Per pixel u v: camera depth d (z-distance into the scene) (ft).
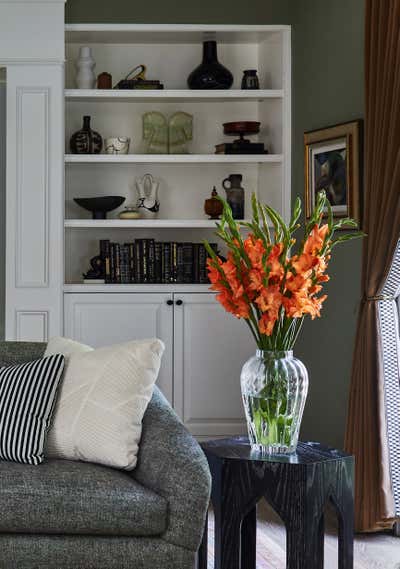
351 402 14.11
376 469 13.58
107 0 19.04
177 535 10.12
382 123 13.47
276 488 9.53
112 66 20.42
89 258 20.43
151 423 11.24
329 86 16.97
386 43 13.46
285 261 9.48
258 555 13.28
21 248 18.85
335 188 16.33
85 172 20.54
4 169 19.97
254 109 20.72
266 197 20.26
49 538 10.13
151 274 19.52
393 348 13.82
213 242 20.70
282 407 9.75
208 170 20.74
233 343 19.44
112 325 19.17
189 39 19.98
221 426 19.49
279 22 19.15
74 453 11.24
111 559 10.10
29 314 18.92
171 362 19.33
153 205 19.81
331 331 16.66
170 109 20.54
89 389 11.41
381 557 13.06
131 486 10.39
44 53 18.70
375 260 13.48
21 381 11.55
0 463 11.07
